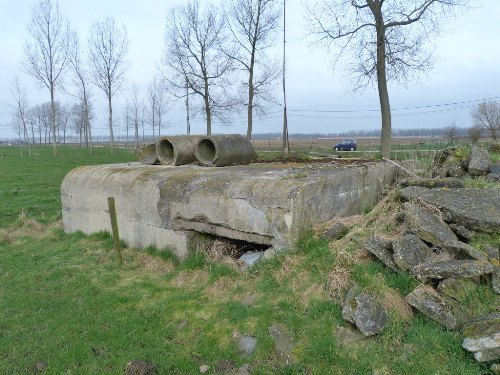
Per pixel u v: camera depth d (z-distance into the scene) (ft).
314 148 109.91
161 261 20.59
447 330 12.03
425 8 50.39
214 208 18.99
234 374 12.39
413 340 12.06
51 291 18.65
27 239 27.55
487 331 11.20
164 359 13.23
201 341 13.84
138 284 18.56
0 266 22.25
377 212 18.30
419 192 18.31
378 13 51.44
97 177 25.58
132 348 13.89
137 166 27.09
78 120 241.14
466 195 17.71
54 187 51.83
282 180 17.94
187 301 16.30
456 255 14.10
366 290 13.65
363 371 11.61
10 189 49.29
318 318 13.64
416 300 12.76
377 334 12.51
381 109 52.24
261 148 102.17
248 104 77.71
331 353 12.23
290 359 12.50
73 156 107.86
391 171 25.08
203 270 18.69
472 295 12.83
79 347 14.10
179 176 21.34
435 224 15.65
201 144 26.63
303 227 17.19
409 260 14.02
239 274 17.47
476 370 10.86
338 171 20.03
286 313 14.06
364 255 15.46
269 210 17.19
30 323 15.90
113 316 15.98
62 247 24.72
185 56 82.38
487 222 15.29
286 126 56.80
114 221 20.99
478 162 23.47
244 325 14.07
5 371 13.17
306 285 15.15
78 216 27.37
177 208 20.39
